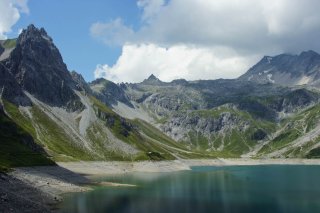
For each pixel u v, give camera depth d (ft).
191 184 585.63
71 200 398.62
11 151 598.75
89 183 552.41
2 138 647.56
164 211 358.02
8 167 490.90
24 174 471.62
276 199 437.58
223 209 374.63
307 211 368.48
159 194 468.34
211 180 654.12
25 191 376.07
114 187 522.47
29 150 641.40
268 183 607.37
